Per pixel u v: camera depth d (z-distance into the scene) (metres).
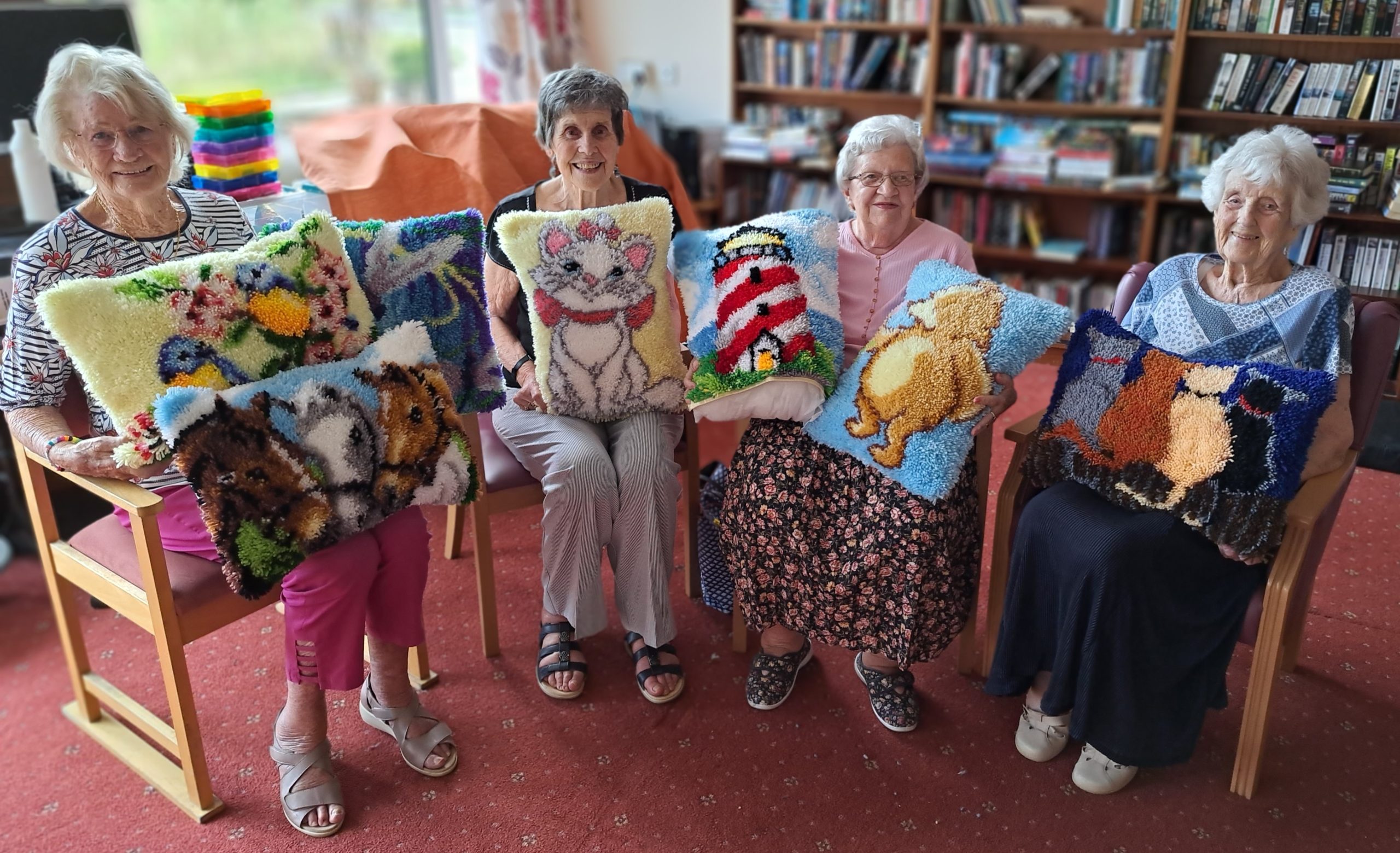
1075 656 1.60
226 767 1.77
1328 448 1.59
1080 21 3.36
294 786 1.63
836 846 1.59
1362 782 1.71
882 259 1.84
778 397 1.73
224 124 2.21
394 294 1.70
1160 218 3.46
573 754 1.79
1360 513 2.48
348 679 1.57
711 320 1.79
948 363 1.65
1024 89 3.53
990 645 1.93
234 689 1.96
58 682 2.04
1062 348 1.85
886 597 1.71
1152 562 1.53
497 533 2.50
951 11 3.56
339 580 1.52
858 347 1.83
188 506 1.62
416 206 2.45
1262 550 1.52
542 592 2.20
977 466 1.78
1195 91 3.24
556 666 1.92
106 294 1.40
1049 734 1.76
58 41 2.36
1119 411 1.62
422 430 1.58
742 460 1.82
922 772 1.74
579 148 1.85
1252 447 1.49
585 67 1.88
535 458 1.85
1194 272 1.79
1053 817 1.64
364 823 1.64
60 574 1.75
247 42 3.97
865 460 1.71
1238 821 1.63
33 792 1.74
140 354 1.42
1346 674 1.96
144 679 2.01
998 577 1.87
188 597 1.53
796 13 3.88
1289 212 1.60
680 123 4.34
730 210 4.18
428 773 1.73
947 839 1.60
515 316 1.97
